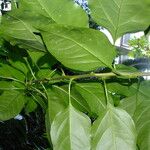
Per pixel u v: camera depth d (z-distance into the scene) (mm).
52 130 376
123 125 378
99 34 340
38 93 500
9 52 476
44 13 373
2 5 1288
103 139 371
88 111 463
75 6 371
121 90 452
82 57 365
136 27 368
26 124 1519
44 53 429
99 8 364
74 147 367
